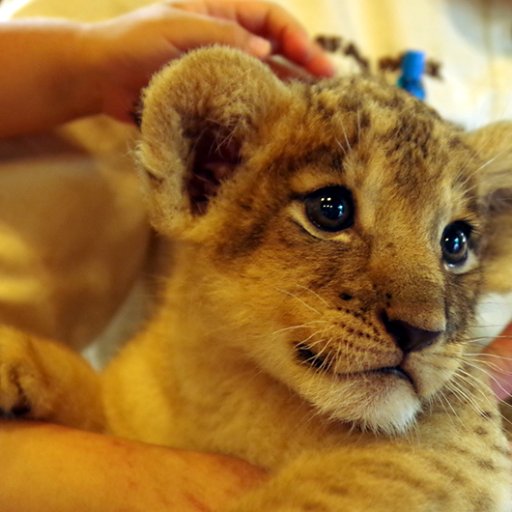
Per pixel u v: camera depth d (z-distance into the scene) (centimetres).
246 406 37
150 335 41
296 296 34
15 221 44
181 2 46
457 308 37
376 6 58
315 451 35
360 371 34
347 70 52
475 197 40
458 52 59
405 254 34
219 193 37
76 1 50
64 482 34
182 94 36
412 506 32
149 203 37
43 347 39
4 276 43
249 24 47
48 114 44
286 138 37
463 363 38
